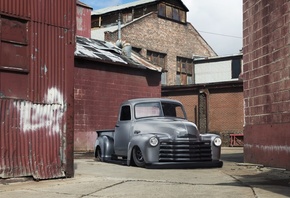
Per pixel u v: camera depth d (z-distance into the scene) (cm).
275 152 970
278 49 970
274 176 862
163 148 984
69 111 845
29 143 777
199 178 824
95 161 1251
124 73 1995
